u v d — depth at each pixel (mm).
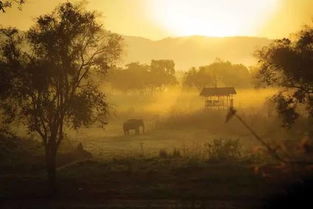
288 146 6863
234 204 23797
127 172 32625
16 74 28703
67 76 29672
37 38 29141
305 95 44250
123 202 25891
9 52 28672
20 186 30469
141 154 43906
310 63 42844
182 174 31703
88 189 29016
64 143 48969
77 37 30297
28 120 29484
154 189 28156
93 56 30719
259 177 27531
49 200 27172
